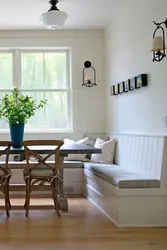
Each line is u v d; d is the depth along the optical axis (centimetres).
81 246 318
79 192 594
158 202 389
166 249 308
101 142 605
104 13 554
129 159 498
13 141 472
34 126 651
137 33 478
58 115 657
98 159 582
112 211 411
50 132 646
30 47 647
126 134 524
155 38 382
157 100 412
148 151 429
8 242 332
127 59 521
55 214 445
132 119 501
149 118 437
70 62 656
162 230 369
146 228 377
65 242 330
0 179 435
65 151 443
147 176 410
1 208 483
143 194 387
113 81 598
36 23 604
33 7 517
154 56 397
